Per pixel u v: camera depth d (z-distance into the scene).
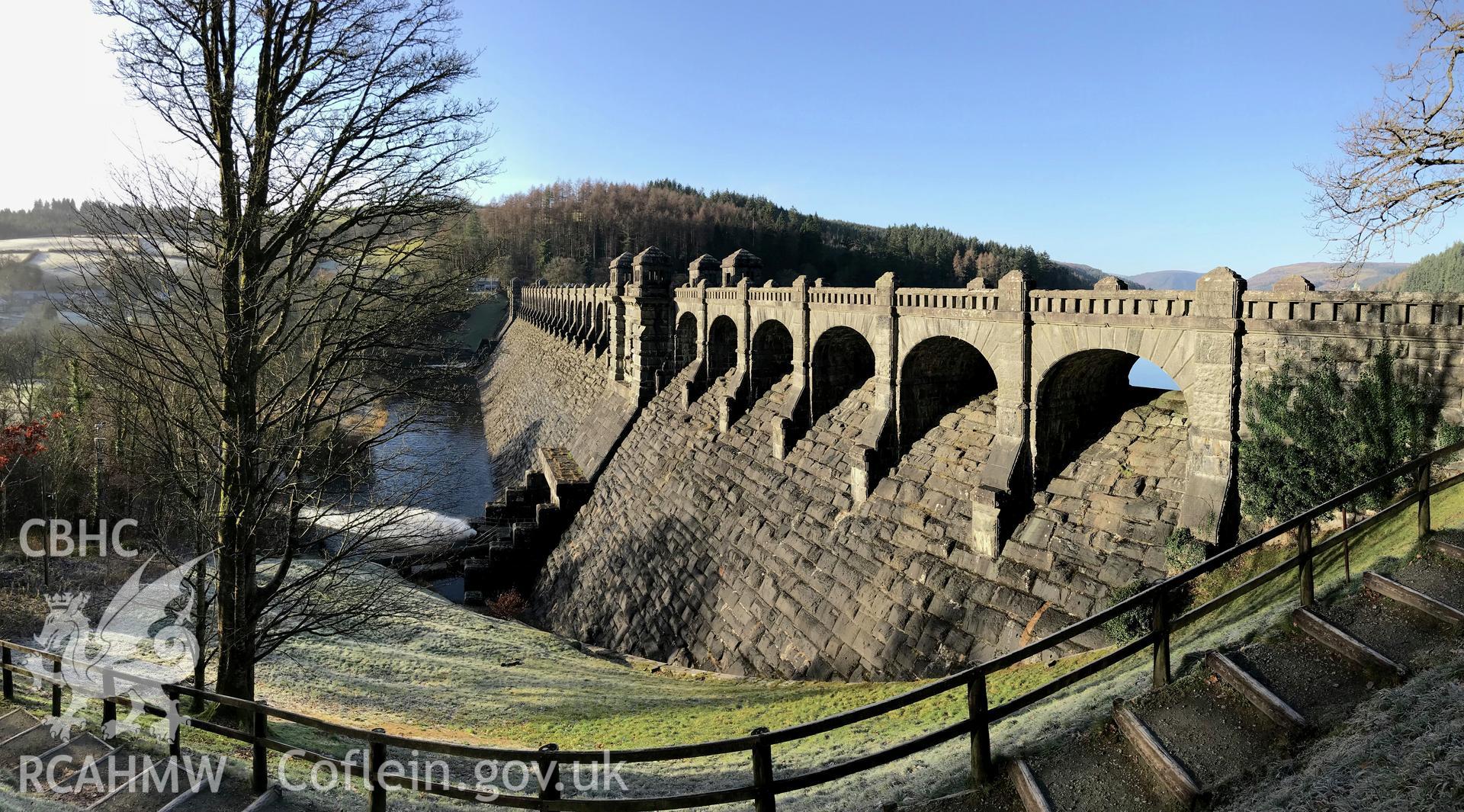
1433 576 9.88
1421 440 14.80
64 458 39.19
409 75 15.96
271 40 15.04
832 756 14.35
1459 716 7.04
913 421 28.61
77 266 14.60
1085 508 21.47
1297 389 16.53
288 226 15.55
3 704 15.12
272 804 10.43
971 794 8.54
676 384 50.34
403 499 22.50
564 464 54.81
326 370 16.25
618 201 173.12
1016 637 20.61
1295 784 7.09
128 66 13.88
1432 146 19.08
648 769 15.37
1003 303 23.20
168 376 15.09
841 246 163.12
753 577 30.84
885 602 24.92
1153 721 8.60
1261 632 9.83
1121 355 22.66
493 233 138.75
